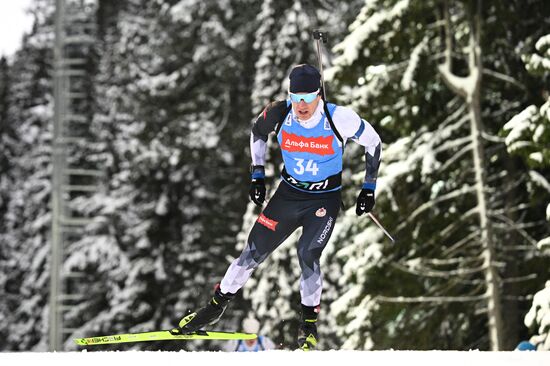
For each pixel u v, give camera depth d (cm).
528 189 3256
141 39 6869
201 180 6069
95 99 8675
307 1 4841
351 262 3275
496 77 3459
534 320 2527
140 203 6053
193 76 6256
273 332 4219
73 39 8175
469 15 3362
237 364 1108
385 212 3262
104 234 6706
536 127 2766
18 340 8038
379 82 3388
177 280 5875
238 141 6000
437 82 3475
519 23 3416
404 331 3328
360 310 3272
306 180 1355
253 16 5928
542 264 3288
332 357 1165
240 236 4281
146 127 6156
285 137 1344
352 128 1324
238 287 1396
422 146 3275
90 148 8388
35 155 8869
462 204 3372
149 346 5662
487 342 3441
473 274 3388
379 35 3350
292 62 4606
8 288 8850
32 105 9925
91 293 6406
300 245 1367
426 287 3366
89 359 1176
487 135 3262
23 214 9062
